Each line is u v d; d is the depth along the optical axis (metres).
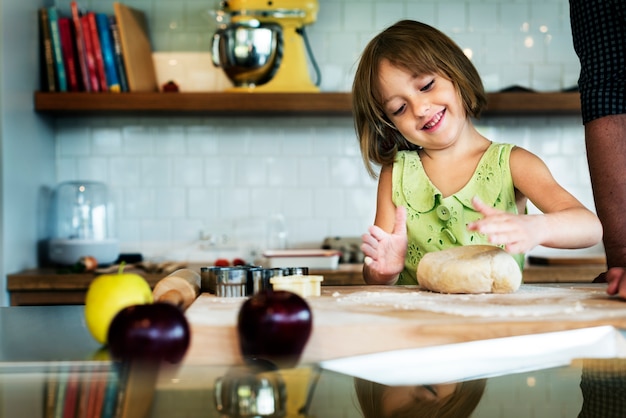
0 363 0.75
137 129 2.95
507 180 1.55
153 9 2.93
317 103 2.66
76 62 2.72
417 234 1.63
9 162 2.45
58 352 0.82
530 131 2.97
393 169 1.69
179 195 2.95
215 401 0.61
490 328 0.88
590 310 0.96
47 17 2.71
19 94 2.54
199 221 2.95
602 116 1.38
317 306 1.03
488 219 1.17
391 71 1.57
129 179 2.95
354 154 2.96
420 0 2.96
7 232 2.43
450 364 0.78
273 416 0.57
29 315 1.18
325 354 0.86
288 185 2.96
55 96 2.66
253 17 2.66
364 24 2.96
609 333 0.89
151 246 2.94
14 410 0.57
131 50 2.71
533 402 0.61
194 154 2.95
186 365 0.75
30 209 2.65
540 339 0.87
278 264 2.49
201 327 0.85
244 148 2.96
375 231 1.47
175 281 1.14
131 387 0.65
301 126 2.95
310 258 2.50
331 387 0.67
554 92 2.74
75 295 2.43
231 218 2.95
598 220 1.29
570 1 1.46
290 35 2.71
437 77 1.56
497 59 2.96
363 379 0.71
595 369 0.74
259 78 2.70
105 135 2.94
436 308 1.00
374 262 1.46
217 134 2.95
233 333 0.85
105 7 2.93
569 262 2.58
